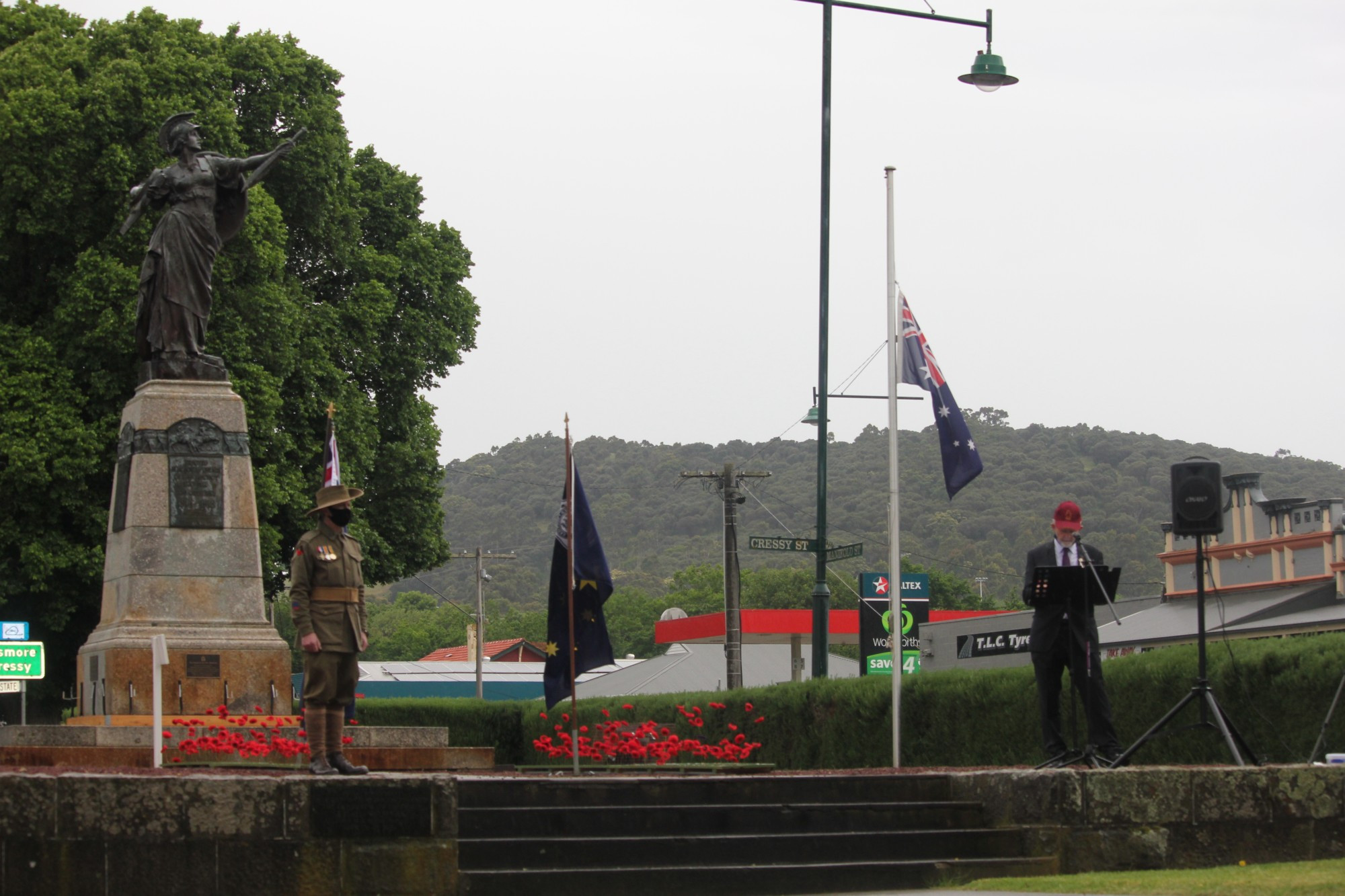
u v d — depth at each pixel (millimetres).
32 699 33406
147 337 20922
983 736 20297
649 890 11422
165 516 20047
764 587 91438
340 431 35469
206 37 34594
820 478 25688
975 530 114125
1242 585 33250
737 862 12008
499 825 12078
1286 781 12477
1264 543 32781
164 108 31531
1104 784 12312
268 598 35875
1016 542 110875
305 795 10523
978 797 13125
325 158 36094
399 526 38625
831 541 117250
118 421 30953
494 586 129250
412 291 40438
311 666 11984
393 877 10656
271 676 19844
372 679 59094
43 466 29797
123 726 18594
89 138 31172
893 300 19688
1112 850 12227
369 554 37094
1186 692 17109
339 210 37188
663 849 11883
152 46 32844
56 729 18484
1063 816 12281
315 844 10508
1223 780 12406
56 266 32375
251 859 10375
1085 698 13641
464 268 41438
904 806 12859
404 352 39250
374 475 38250
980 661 34281
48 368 30719
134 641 19438
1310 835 12445
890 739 22062
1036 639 13883
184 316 20797
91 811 10102
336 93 37469
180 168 21297
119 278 30391
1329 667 15359
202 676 19562
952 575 84562
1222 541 34500
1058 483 118125
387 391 39250
